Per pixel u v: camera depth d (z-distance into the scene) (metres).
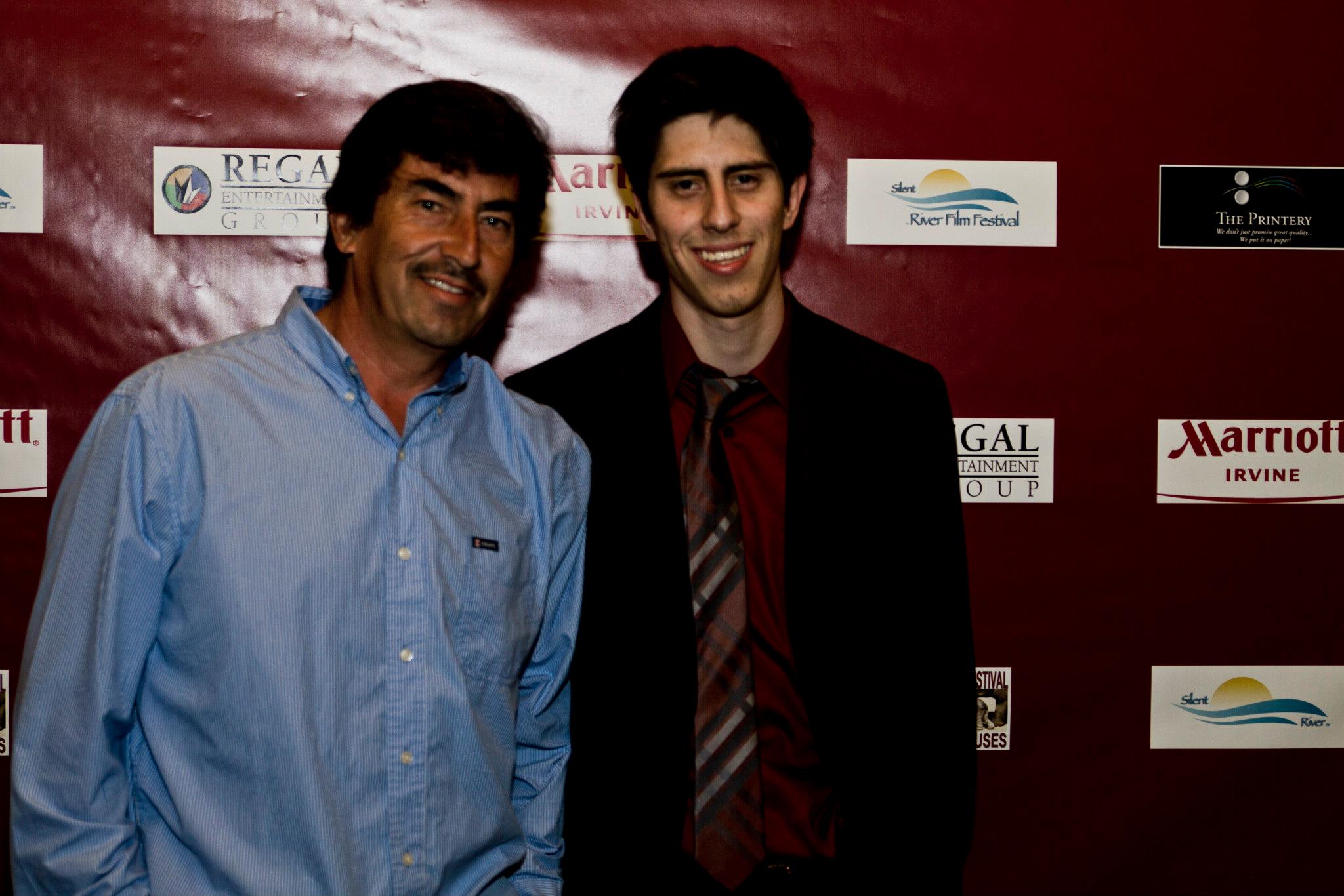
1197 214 2.06
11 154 1.92
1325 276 2.07
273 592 1.16
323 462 1.22
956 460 1.62
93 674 1.12
